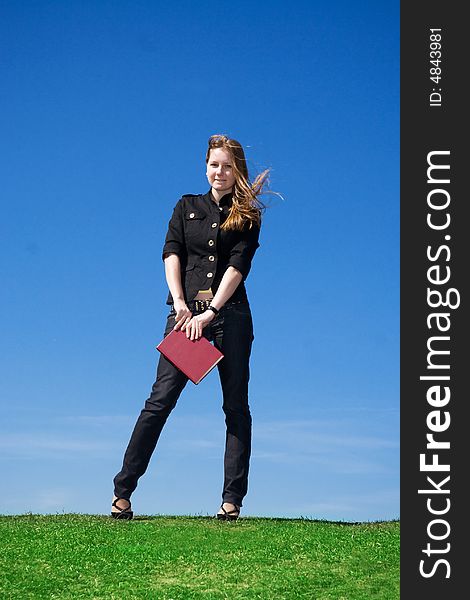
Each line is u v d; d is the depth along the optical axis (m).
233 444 5.18
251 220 5.20
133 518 5.14
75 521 4.97
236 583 3.66
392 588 3.58
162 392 5.05
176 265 5.25
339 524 5.05
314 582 3.63
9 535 4.49
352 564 3.91
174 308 5.15
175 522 4.97
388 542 4.31
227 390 5.20
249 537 4.46
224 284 5.10
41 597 3.51
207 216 5.23
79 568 3.88
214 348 4.99
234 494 5.13
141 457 5.06
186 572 3.83
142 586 3.64
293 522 5.07
